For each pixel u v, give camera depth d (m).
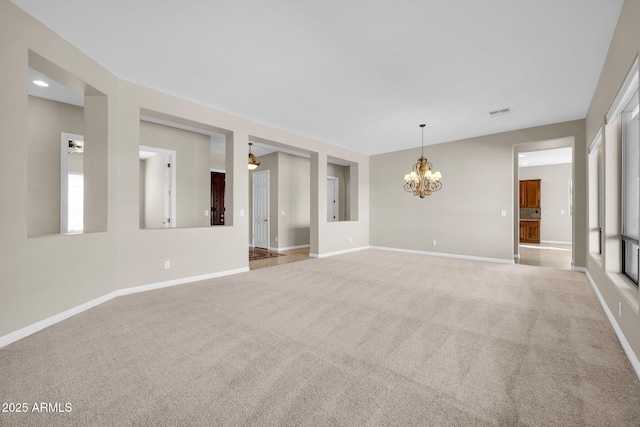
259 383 1.78
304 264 5.79
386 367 1.97
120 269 3.60
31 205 3.90
